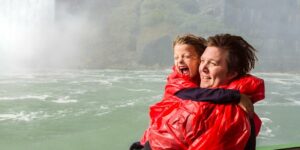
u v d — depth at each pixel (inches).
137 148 111.1
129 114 1015.6
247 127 76.4
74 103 1183.6
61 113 1023.0
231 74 84.4
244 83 80.4
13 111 1037.8
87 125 882.1
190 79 98.1
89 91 1460.4
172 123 83.5
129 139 774.5
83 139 761.0
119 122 920.3
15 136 773.3
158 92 1462.8
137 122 925.2
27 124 885.2
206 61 84.6
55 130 829.8
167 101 90.1
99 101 1231.5
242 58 83.7
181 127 81.0
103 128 858.8
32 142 734.5
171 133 82.8
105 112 1045.8
